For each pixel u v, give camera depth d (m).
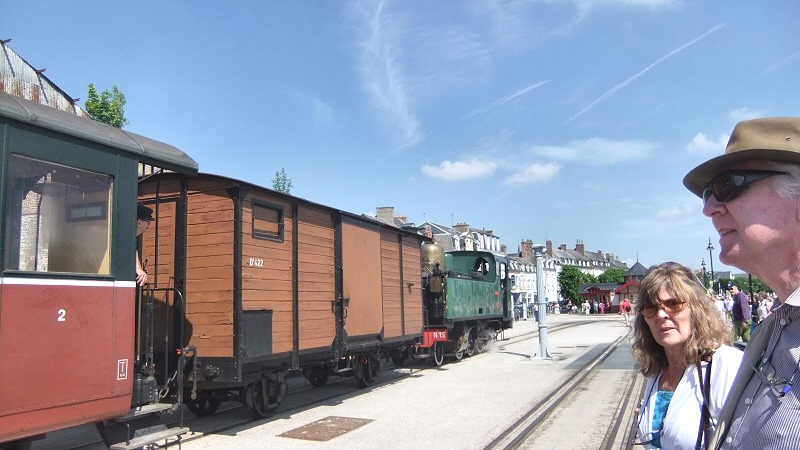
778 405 1.68
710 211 1.93
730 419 1.89
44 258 5.21
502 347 22.02
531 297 82.50
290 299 9.43
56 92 16.91
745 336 16.34
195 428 8.59
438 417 9.09
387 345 13.00
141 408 6.34
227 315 8.16
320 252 10.48
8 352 4.77
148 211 7.06
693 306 2.63
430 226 57.66
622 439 7.48
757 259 1.81
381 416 9.29
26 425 4.86
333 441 7.69
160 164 6.72
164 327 8.51
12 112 4.99
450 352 17.44
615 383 12.22
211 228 8.47
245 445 7.55
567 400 10.38
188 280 8.53
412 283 14.55
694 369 2.54
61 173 5.49
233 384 8.03
